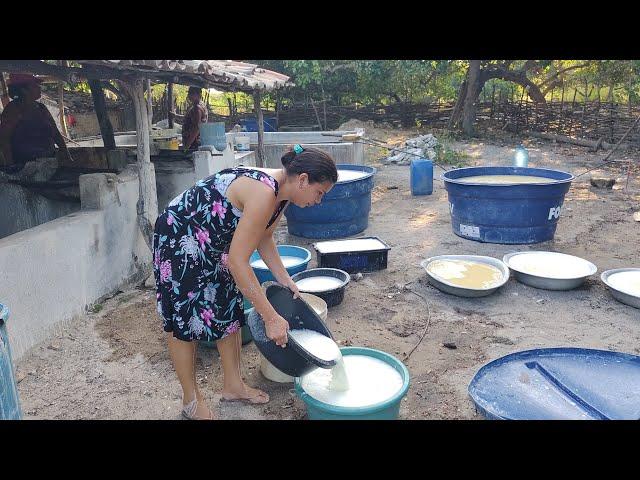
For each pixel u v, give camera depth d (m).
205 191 2.55
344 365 2.90
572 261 4.92
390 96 17.30
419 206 7.94
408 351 3.66
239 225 2.42
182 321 2.66
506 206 5.70
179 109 15.81
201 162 6.25
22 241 3.55
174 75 4.95
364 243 5.32
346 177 6.61
